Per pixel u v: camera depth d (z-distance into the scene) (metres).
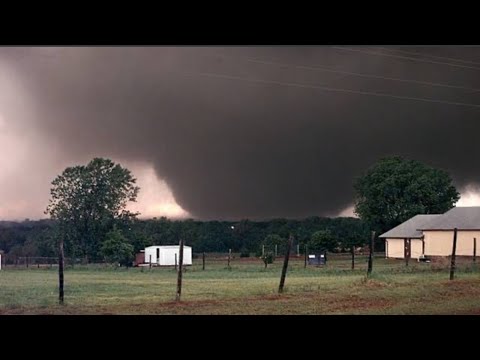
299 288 23.67
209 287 25.20
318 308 19.34
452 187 59.25
